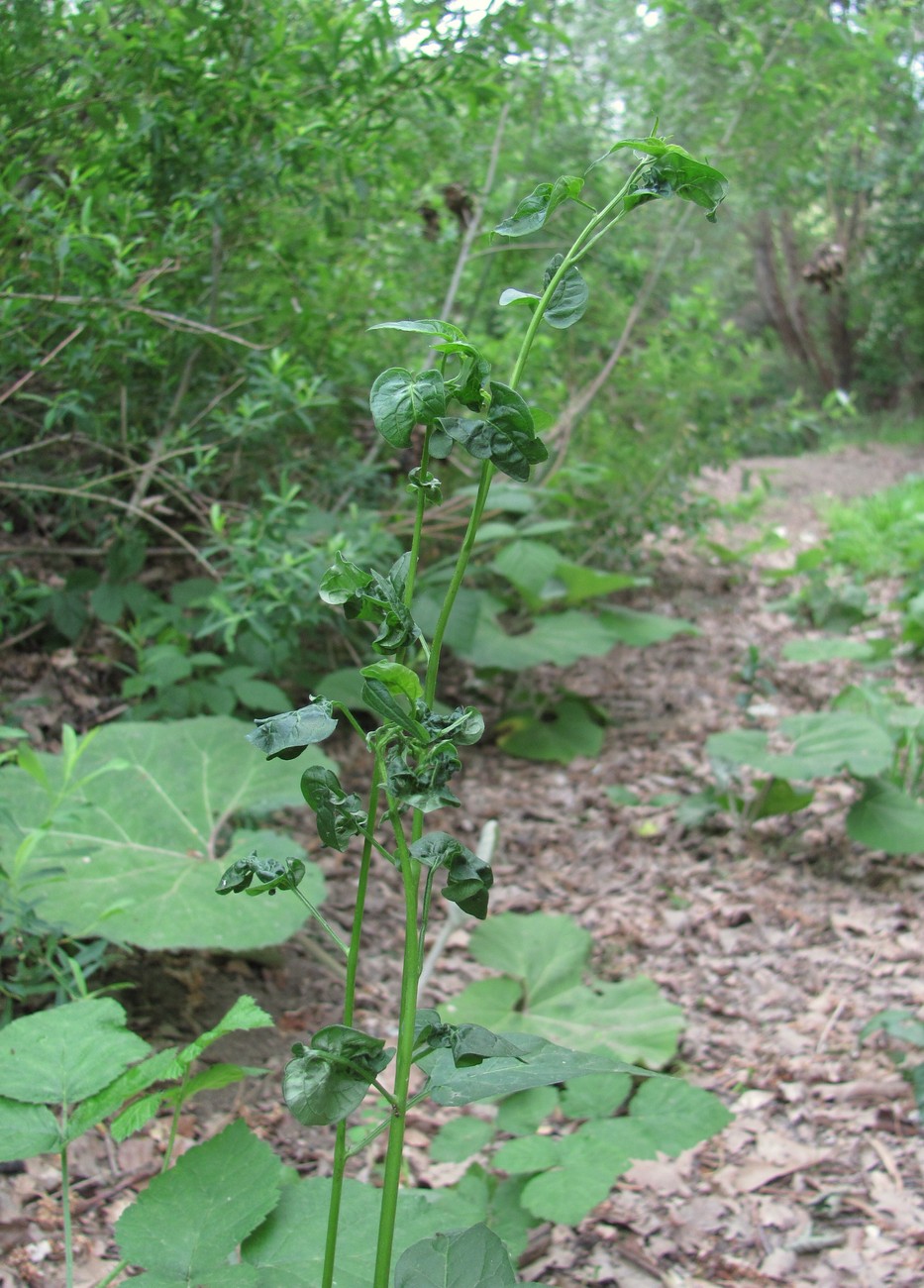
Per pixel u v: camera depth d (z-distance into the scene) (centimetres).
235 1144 161
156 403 452
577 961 314
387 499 530
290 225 447
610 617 552
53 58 361
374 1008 309
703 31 514
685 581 782
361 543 414
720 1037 306
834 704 475
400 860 121
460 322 599
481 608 520
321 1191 165
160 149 373
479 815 446
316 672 495
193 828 307
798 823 438
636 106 588
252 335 457
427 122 479
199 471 396
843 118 587
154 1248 148
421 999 318
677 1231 235
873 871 400
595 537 662
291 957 329
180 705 396
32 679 416
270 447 478
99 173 371
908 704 512
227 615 374
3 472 407
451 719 113
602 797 464
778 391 1847
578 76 595
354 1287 148
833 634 671
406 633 115
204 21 366
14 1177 223
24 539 457
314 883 286
